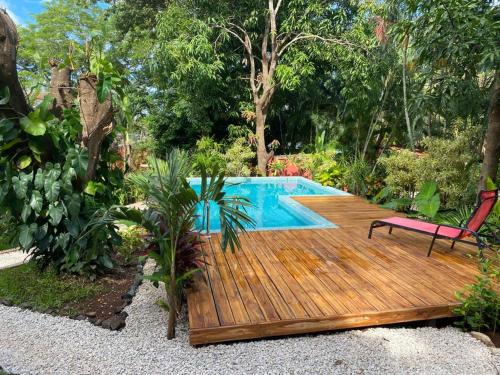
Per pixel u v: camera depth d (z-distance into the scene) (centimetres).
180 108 1220
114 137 390
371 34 1026
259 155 1204
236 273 335
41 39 1548
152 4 1501
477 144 621
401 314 268
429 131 757
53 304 299
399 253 401
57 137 328
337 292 297
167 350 236
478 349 245
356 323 261
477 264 369
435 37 496
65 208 327
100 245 344
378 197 726
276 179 1074
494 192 381
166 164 243
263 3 1162
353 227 518
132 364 221
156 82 1251
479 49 486
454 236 381
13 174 322
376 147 1124
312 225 529
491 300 271
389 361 227
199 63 1008
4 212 340
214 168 233
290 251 402
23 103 317
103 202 377
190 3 1130
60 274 354
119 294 323
